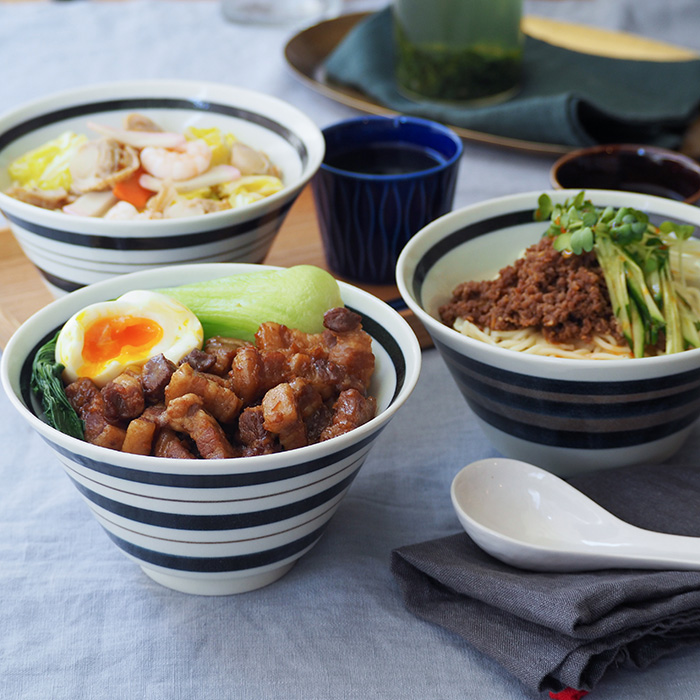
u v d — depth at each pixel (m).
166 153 0.91
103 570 0.78
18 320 0.91
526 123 1.09
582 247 0.81
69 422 0.74
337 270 0.97
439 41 1.12
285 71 1.32
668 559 0.74
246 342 0.78
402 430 0.87
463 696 0.73
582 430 0.80
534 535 0.78
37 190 0.91
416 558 0.75
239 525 0.73
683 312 0.84
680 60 1.24
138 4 1.55
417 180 0.92
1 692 0.73
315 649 0.75
